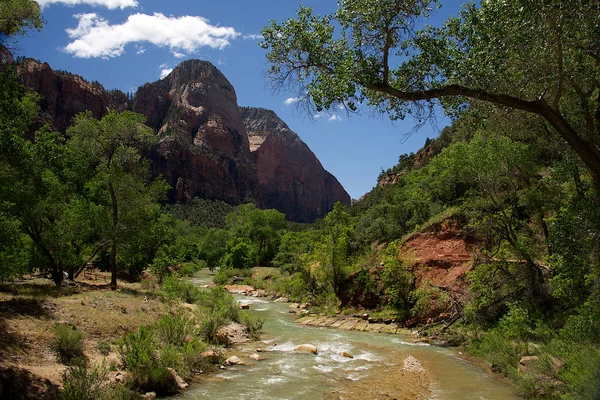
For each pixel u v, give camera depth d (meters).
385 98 8.89
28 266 20.97
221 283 46.75
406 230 32.78
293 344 17.50
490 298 17.00
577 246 10.50
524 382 10.87
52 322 12.16
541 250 16.97
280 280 42.44
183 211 147.12
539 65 7.85
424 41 7.96
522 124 10.94
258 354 15.30
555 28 7.21
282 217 92.12
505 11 7.37
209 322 16.30
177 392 10.45
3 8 10.64
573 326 10.69
